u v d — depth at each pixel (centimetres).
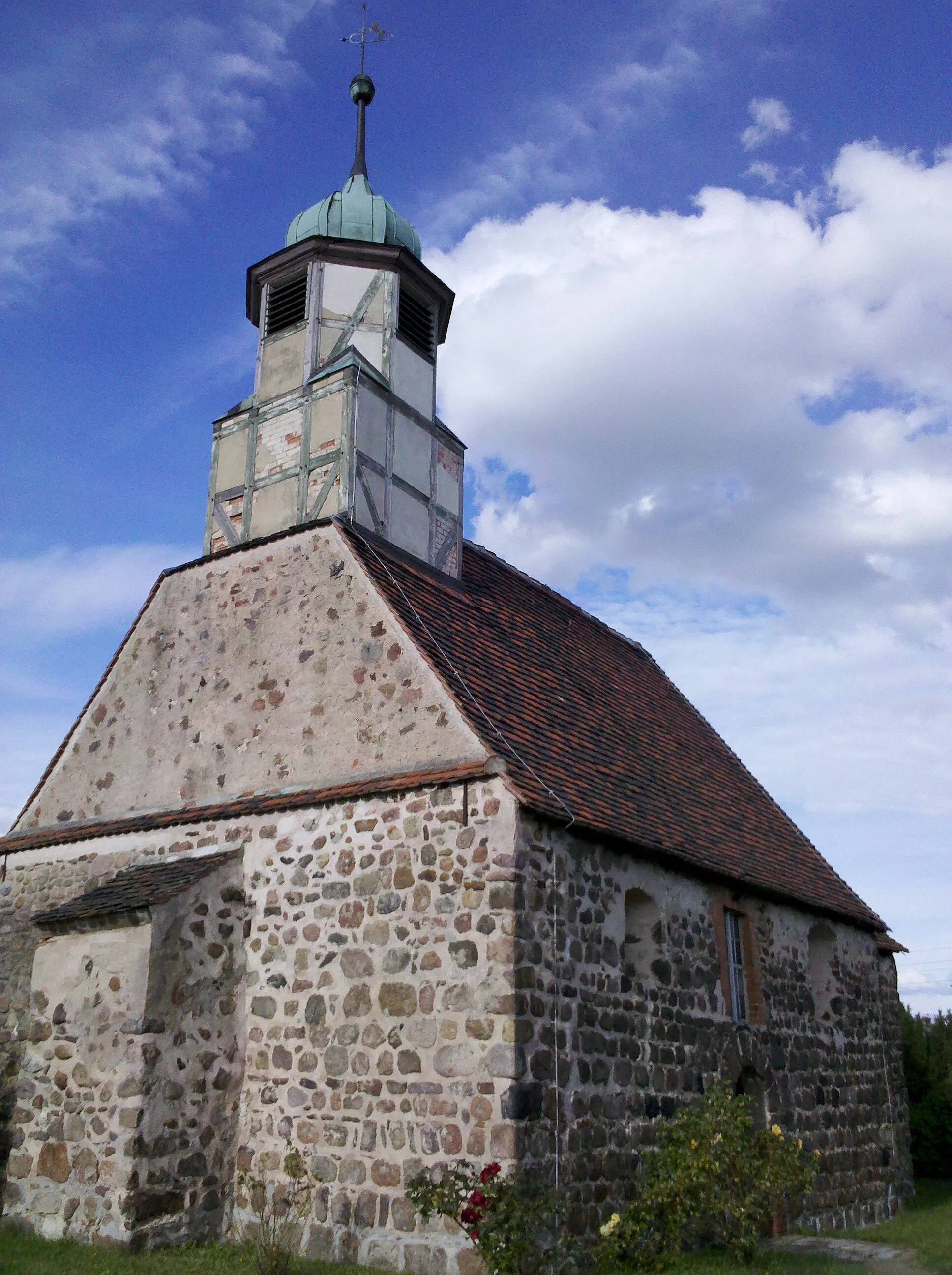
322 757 1171
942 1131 2091
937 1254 1126
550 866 1025
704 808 1503
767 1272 972
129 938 1063
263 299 1563
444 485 1523
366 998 1027
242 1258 938
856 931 1717
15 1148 1074
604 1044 1043
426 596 1324
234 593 1340
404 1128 964
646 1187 1028
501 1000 941
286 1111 1048
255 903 1141
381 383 1441
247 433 1475
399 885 1041
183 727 1319
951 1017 2333
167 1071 1027
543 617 1700
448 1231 914
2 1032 1322
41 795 1443
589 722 1413
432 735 1095
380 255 1513
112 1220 975
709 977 1265
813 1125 1433
